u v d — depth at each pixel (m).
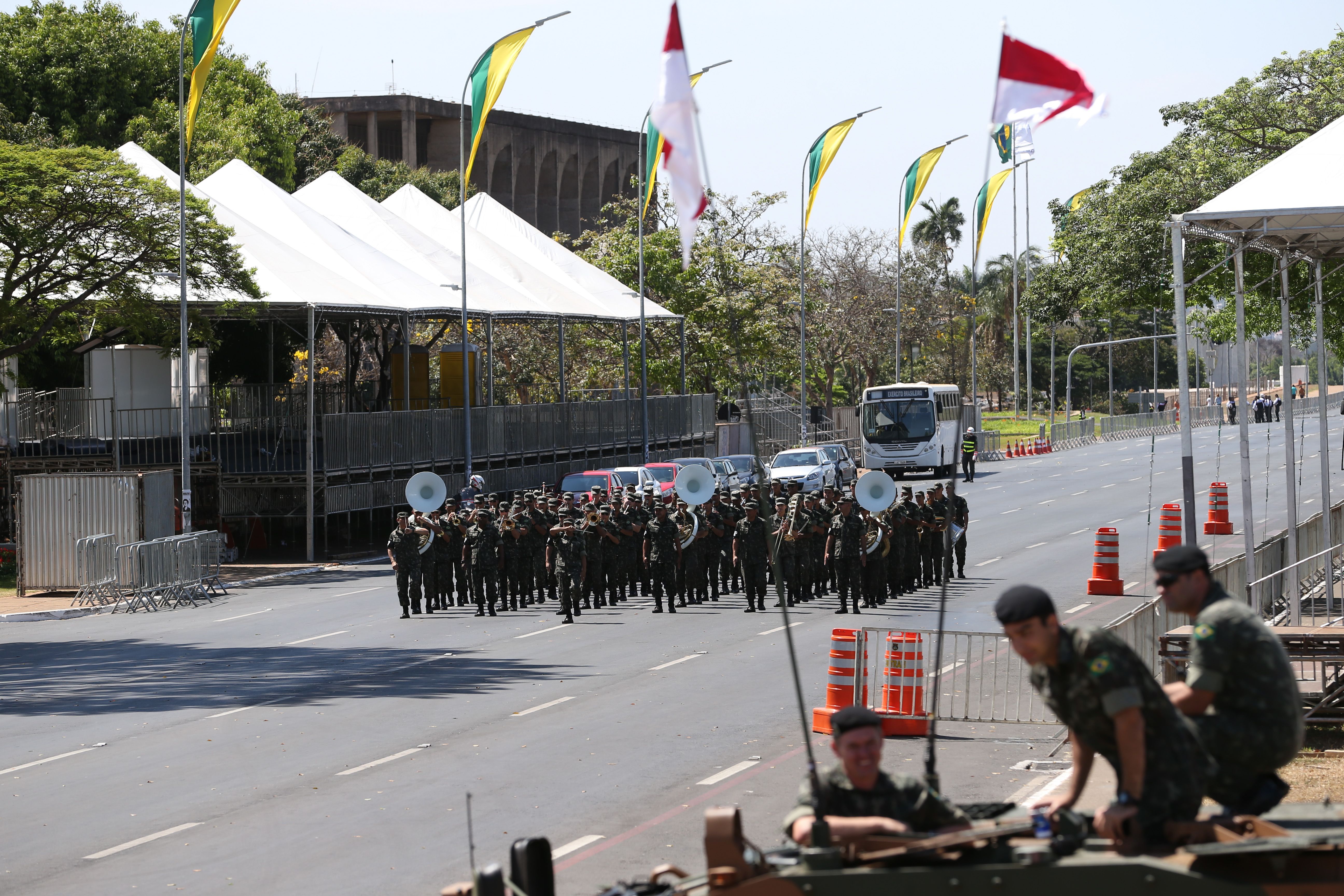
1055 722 28.09
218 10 58.75
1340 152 31.69
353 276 79.25
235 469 70.06
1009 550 61.38
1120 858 10.32
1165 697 11.03
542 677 34.72
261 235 77.38
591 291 104.69
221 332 91.88
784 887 10.45
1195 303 64.62
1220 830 10.68
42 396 76.00
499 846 20.02
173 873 19.06
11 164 60.28
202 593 55.00
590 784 23.64
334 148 164.12
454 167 197.00
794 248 124.75
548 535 50.88
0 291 65.00
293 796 23.22
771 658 36.72
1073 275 75.31
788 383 160.38
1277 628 25.91
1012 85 14.66
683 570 47.47
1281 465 106.19
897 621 43.09
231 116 112.00
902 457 106.56
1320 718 25.00
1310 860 10.06
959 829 11.45
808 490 87.75
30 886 18.64
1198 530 66.00
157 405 73.12
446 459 78.75
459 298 84.56
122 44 102.44
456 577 51.00
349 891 18.08
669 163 12.55
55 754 27.09
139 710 31.55
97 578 53.56
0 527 70.31
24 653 41.50
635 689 32.69
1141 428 178.25
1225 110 67.56
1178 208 65.19
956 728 28.14
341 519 82.00
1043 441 143.50
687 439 107.81
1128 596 46.97
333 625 45.94
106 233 64.56
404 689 33.31
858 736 11.74
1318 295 38.97
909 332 151.75
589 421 95.44
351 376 86.25
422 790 23.41
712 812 11.15
